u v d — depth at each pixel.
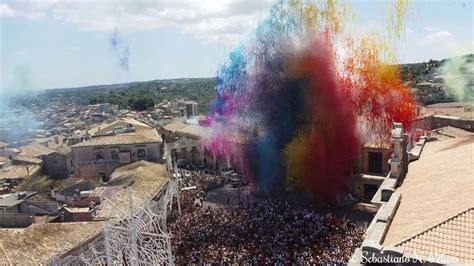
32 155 84.62
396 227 19.19
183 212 53.12
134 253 27.25
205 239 42.66
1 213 45.81
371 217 53.59
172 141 99.56
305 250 38.69
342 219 50.75
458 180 21.78
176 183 56.19
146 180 56.91
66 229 37.41
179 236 43.28
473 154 25.52
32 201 49.44
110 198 47.72
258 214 51.28
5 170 72.69
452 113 78.19
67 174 76.69
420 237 16.52
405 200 22.75
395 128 28.27
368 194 62.03
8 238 33.84
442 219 17.25
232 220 48.28
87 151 75.44
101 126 106.88
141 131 92.62
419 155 31.47
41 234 35.56
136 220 31.66
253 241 41.66
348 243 39.78
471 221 16.53
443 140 35.53
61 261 31.50
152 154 76.38
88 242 36.22
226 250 39.41
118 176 61.03
